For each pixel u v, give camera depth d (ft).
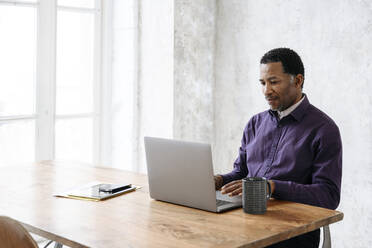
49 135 12.06
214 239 5.13
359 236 10.76
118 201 6.73
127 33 12.67
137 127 12.74
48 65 11.90
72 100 12.53
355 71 10.62
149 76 12.47
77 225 5.63
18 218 5.89
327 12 10.99
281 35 11.80
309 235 7.25
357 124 10.65
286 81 7.64
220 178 8.12
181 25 12.11
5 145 11.35
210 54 13.02
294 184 6.86
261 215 6.02
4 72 11.18
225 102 13.05
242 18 12.52
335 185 7.19
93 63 12.85
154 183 6.72
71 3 12.27
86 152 12.91
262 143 8.10
